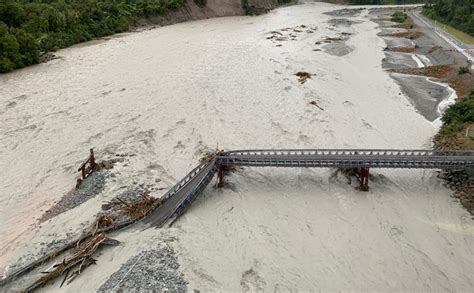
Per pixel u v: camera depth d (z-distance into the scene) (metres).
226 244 27.75
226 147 40.50
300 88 55.53
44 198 33.28
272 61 68.44
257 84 57.31
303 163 33.50
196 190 31.69
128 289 23.64
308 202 32.16
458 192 32.59
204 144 41.25
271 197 32.94
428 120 46.06
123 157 38.78
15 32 70.50
